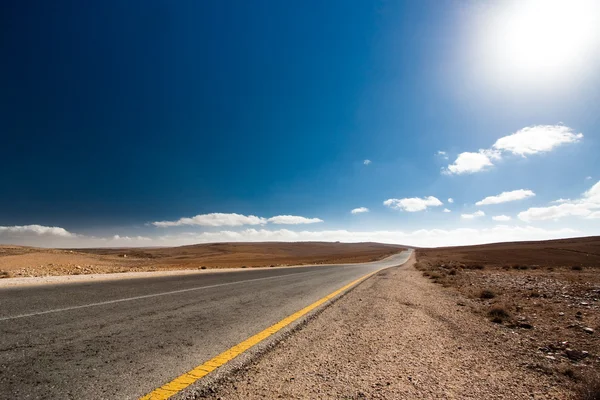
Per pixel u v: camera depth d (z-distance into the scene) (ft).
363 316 19.72
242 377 9.50
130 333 13.89
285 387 8.89
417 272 70.13
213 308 20.79
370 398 8.41
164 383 8.77
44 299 21.66
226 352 11.69
